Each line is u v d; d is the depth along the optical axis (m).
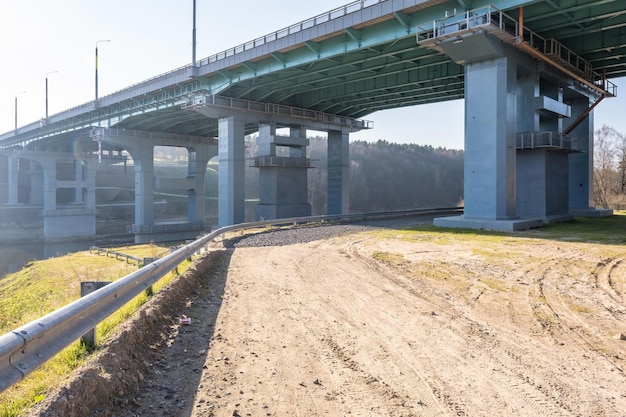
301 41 36.69
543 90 38.44
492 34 28.91
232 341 7.67
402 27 31.67
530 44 30.66
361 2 32.44
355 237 26.42
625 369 6.51
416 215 50.94
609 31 33.28
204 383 5.86
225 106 49.00
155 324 7.99
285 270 15.53
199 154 80.50
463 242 23.00
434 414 5.07
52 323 4.61
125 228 107.19
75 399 4.56
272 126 52.94
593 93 45.34
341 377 6.12
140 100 60.41
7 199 117.62
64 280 27.41
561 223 34.28
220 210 51.38
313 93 54.84
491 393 5.65
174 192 146.12
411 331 8.34
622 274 14.36
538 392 5.68
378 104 59.09
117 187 138.75
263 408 5.17
